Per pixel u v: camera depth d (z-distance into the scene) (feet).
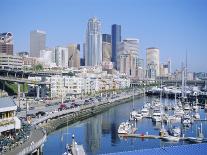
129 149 582.35
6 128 518.78
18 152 406.00
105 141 648.38
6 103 525.34
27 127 589.32
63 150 554.05
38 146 470.39
